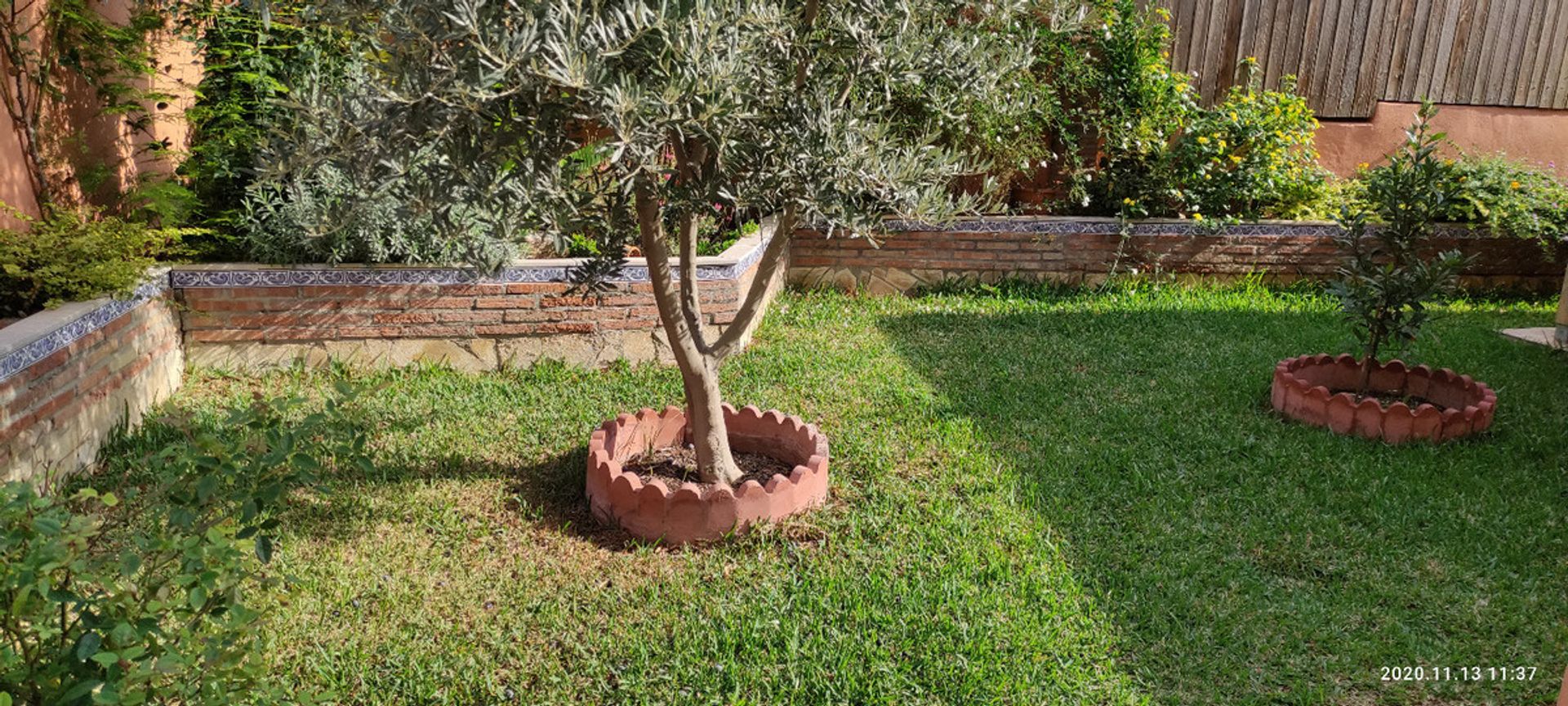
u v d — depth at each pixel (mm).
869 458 4766
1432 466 4777
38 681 2053
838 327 7055
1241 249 8188
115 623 2066
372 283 5805
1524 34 8625
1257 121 8008
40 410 4094
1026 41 4047
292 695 2830
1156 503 4387
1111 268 8164
